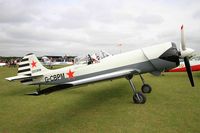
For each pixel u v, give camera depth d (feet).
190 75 23.45
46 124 15.11
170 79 39.58
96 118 16.16
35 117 16.93
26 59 30.37
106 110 18.45
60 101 22.85
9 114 17.95
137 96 20.39
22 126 14.82
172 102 20.29
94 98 23.95
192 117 15.39
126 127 13.83
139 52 23.44
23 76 29.09
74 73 26.48
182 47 22.77
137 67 23.03
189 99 21.38
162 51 21.95
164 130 12.98
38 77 29.35
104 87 31.99
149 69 23.00
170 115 16.06
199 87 28.81
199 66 43.39
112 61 24.25
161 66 22.15
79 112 18.08
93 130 13.56
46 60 140.97
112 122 15.02
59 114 17.63
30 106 20.80
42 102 22.54
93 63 25.40
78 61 26.86
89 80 18.10
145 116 16.07
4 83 41.01
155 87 29.73
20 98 25.11
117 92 27.22
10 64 136.56
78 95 26.20
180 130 12.89
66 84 14.99
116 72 22.34
